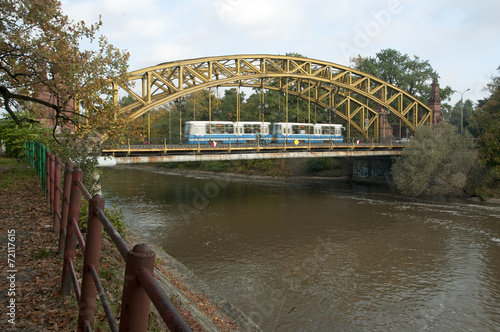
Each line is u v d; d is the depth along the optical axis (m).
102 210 2.82
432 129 40.50
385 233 23.91
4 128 29.28
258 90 66.12
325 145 42.19
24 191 12.96
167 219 26.52
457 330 12.11
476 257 19.39
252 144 36.56
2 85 15.40
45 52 13.56
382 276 16.59
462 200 36.50
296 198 37.69
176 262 13.21
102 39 14.85
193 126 40.34
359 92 53.44
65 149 11.78
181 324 1.18
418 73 70.69
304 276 16.28
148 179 51.59
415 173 38.03
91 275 2.96
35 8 13.84
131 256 1.59
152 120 66.81
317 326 11.88
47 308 4.50
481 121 38.94
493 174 36.38
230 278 15.71
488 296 14.72
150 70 34.25
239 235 22.80
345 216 28.89
